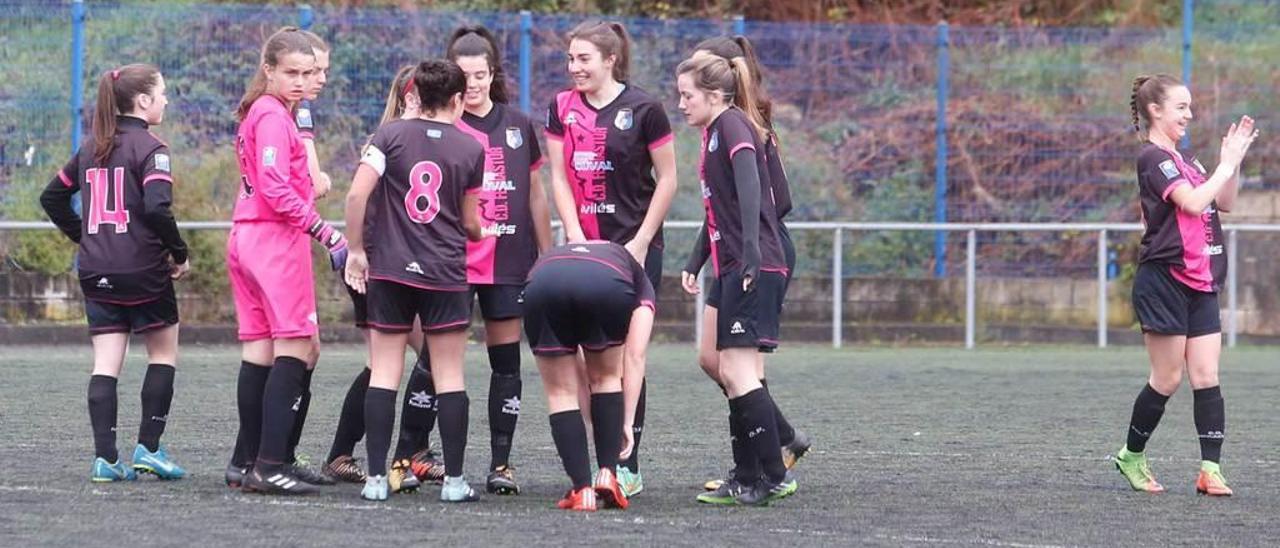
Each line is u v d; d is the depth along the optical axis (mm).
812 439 27844
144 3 50000
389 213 20047
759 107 21672
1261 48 57219
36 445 24938
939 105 55250
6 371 36906
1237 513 20594
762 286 20516
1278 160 56469
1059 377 39906
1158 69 56219
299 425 21703
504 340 21719
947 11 66438
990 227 51438
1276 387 37781
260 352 21312
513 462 24484
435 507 19875
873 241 53312
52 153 49500
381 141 20000
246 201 20891
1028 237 53812
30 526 17891
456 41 21781
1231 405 34062
